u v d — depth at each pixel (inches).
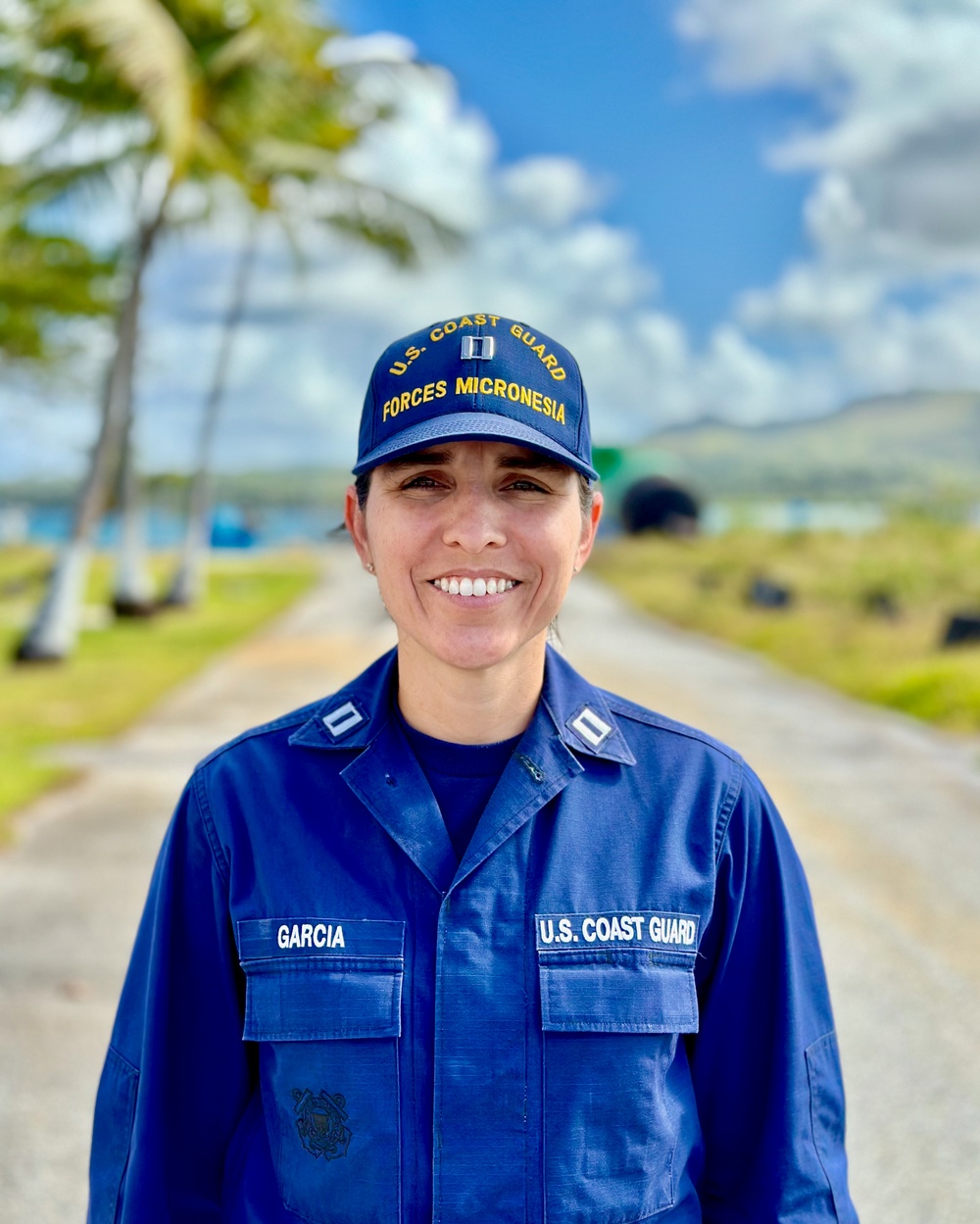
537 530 56.4
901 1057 152.9
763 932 60.5
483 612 56.2
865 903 207.9
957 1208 122.3
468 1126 53.7
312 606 866.1
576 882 56.6
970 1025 161.6
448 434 54.2
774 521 1636.3
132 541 751.7
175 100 428.8
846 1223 60.3
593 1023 54.6
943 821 259.6
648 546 1514.5
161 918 60.3
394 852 57.2
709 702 421.7
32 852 234.2
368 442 58.8
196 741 347.3
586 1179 54.0
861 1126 137.6
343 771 58.2
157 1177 59.2
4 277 594.2
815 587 803.4
